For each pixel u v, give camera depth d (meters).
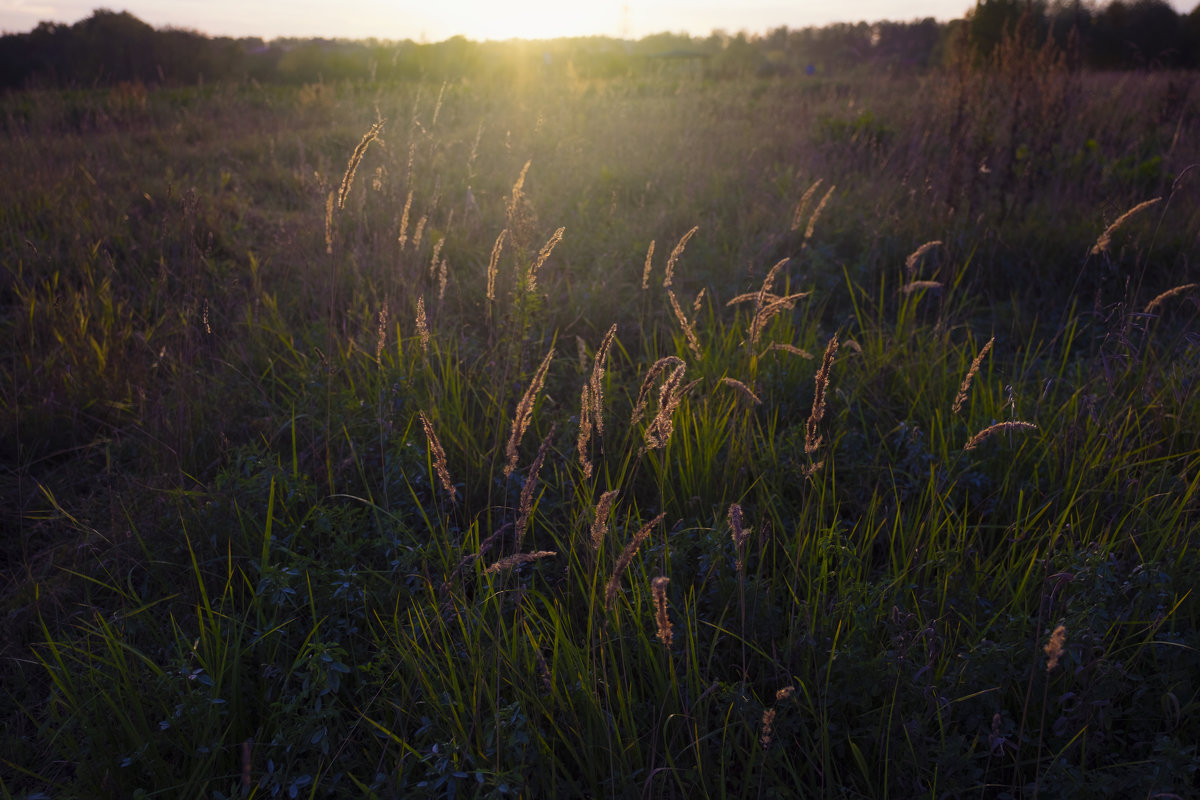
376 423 3.12
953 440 3.11
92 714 2.06
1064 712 2.03
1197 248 5.20
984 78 7.87
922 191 6.37
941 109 7.96
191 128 11.02
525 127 10.17
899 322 4.14
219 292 4.65
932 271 5.19
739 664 2.30
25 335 4.23
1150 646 2.21
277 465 2.83
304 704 2.13
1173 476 2.91
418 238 4.02
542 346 3.93
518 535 1.87
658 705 2.08
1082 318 4.70
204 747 1.91
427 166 7.46
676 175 7.61
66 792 1.88
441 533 2.70
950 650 2.18
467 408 3.45
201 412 3.44
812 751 2.02
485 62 21.02
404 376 3.38
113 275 4.93
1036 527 2.73
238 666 2.11
